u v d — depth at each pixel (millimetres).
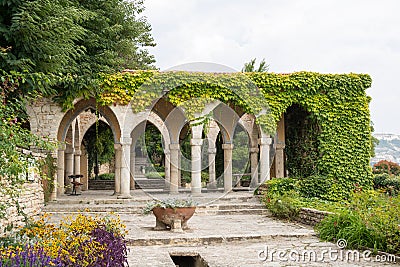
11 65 10680
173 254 8648
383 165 22672
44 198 14195
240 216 13719
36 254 4785
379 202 9555
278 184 15273
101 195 17438
